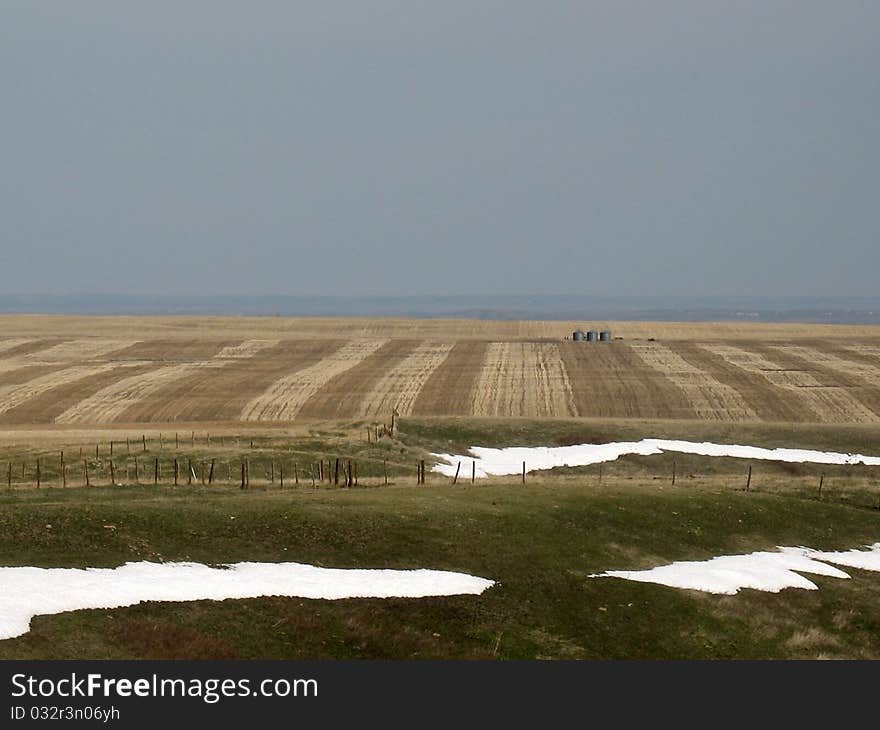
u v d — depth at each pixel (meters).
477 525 154.12
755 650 129.50
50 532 126.56
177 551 128.12
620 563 150.38
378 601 123.19
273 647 109.00
